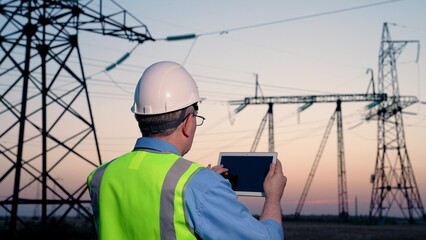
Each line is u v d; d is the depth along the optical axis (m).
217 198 2.04
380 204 71.06
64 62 22.91
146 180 2.15
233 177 2.87
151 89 2.39
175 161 2.17
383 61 67.31
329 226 66.31
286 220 84.94
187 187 2.05
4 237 20.81
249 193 2.79
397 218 95.06
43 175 22.09
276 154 2.80
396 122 69.12
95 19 23.16
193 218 2.02
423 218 70.75
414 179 69.75
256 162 2.86
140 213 2.12
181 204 2.04
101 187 2.32
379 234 48.81
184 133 2.40
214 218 2.01
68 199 22.28
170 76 2.45
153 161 2.20
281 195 2.46
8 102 21.05
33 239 22.36
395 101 66.88
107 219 2.26
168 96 2.37
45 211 23.72
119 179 2.25
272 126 58.88
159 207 2.08
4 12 21.61
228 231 2.01
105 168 2.39
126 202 2.18
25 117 21.36
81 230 32.56
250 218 2.07
